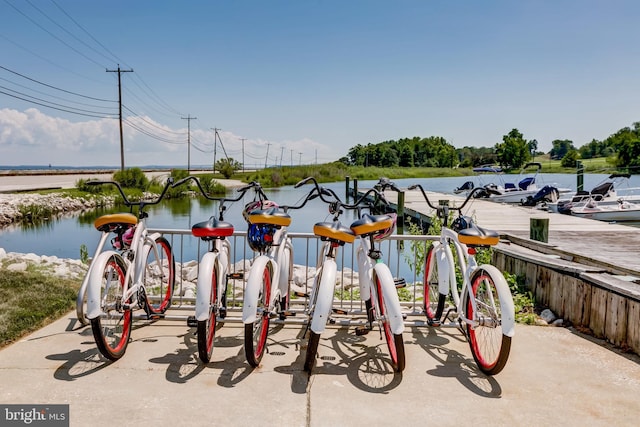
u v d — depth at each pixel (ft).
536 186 69.31
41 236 50.96
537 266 17.17
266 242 11.64
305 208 74.59
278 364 11.16
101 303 10.64
